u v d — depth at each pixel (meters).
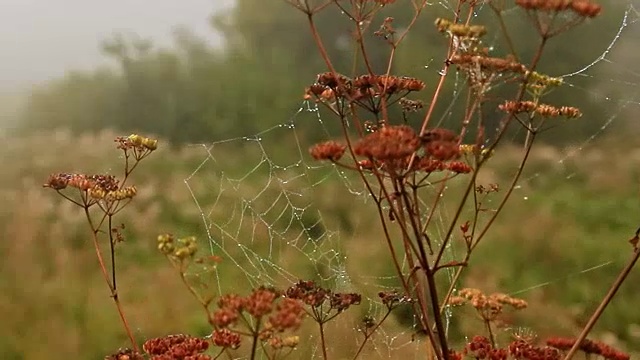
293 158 2.42
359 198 1.86
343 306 0.78
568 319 1.24
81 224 1.72
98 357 1.28
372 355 1.12
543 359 0.73
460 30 0.71
